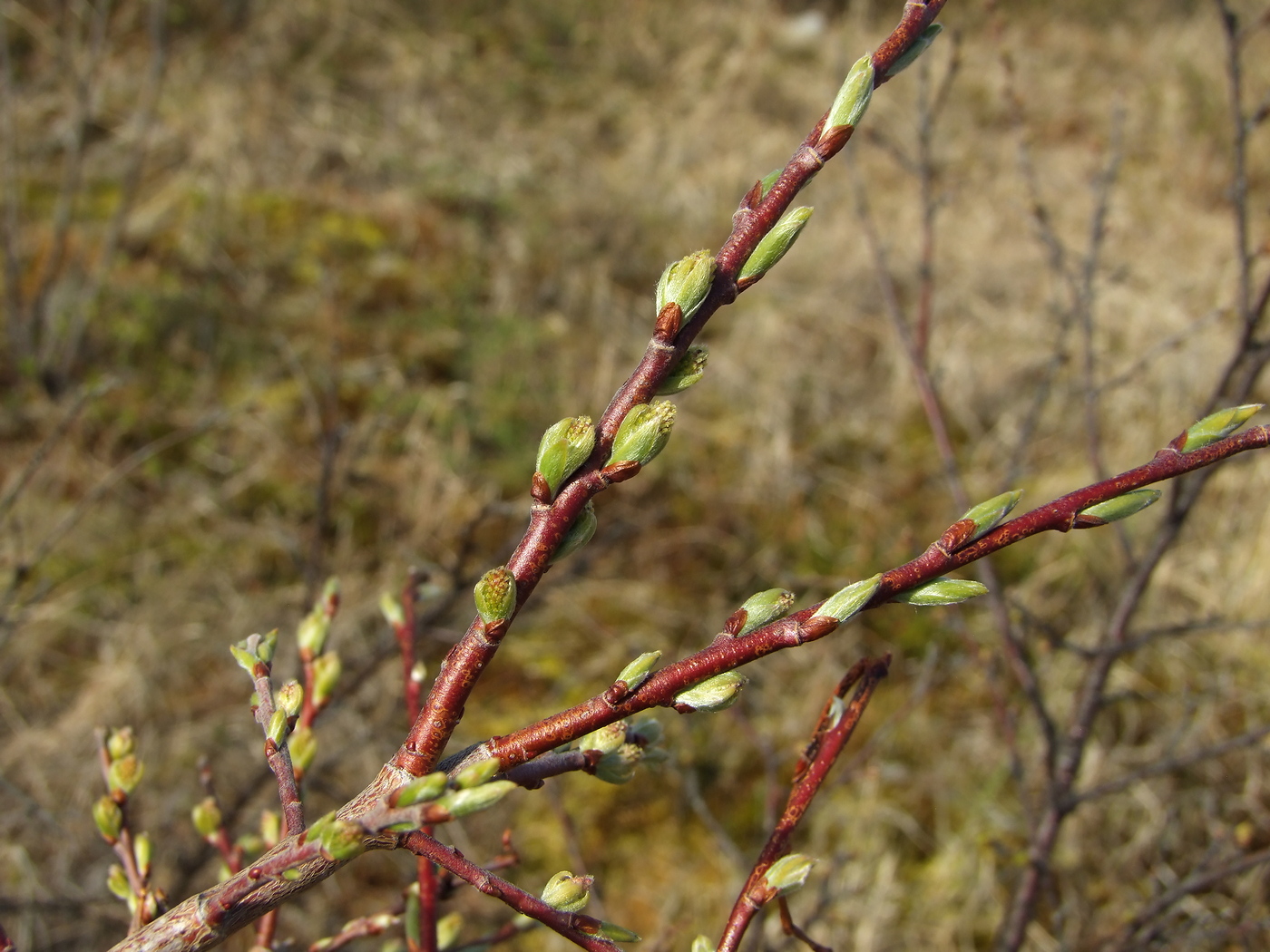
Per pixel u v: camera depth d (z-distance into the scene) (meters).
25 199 4.73
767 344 5.00
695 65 7.62
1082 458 4.36
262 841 1.32
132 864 1.05
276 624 3.33
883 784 3.16
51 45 5.48
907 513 4.27
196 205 4.92
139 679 3.07
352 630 3.31
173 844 2.72
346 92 6.21
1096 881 2.86
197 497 3.71
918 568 0.80
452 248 5.26
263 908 0.78
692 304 0.81
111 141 5.22
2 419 3.75
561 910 0.79
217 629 3.32
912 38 0.82
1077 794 2.16
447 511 3.84
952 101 7.38
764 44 7.99
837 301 5.30
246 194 5.14
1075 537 3.85
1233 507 3.88
